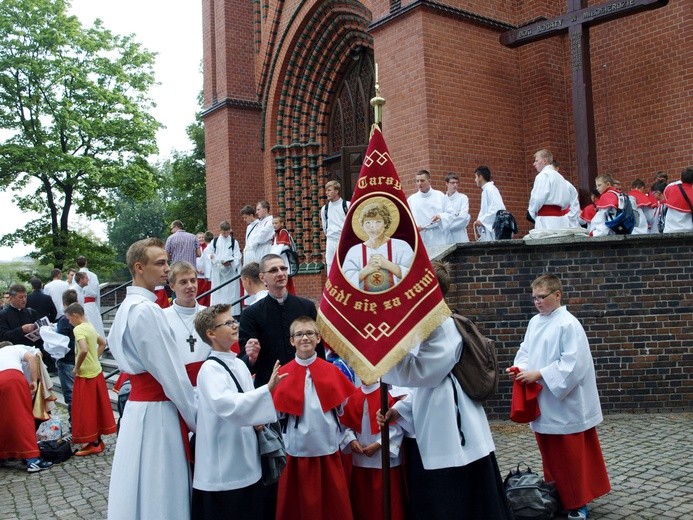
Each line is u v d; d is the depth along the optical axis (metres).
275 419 3.50
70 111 21.92
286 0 15.59
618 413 7.64
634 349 7.70
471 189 11.68
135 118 23.30
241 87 16.62
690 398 7.64
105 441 8.31
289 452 4.00
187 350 4.32
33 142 22.03
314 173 15.98
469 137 11.76
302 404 3.94
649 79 11.54
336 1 14.21
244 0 16.84
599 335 7.73
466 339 3.75
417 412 3.78
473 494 3.71
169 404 3.59
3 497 6.16
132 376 3.62
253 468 3.68
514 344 7.73
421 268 3.46
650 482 5.20
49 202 23.64
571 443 4.47
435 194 9.58
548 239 7.72
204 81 17.45
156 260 3.62
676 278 7.69
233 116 16.45
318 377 4.01
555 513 4.55
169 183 32.09
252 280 5.63
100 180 22.55
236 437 3.63
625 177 11.88
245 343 4.71
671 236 7.67
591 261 7.76
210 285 12.49
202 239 15.00
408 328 3.35
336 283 3.50
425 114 11.21
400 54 11.69
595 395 4.62
